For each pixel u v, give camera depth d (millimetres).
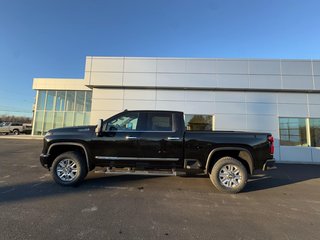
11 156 10891
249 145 5840
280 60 12031
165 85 12305
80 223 3707
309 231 3662
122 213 4188
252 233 3557
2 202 4582
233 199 5254
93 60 12625
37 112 26016
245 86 12008
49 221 3738
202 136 5934
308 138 11945
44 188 5617
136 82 12398
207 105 12359
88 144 5965
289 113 12102
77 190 5523
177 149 5910
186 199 5125
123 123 6145
